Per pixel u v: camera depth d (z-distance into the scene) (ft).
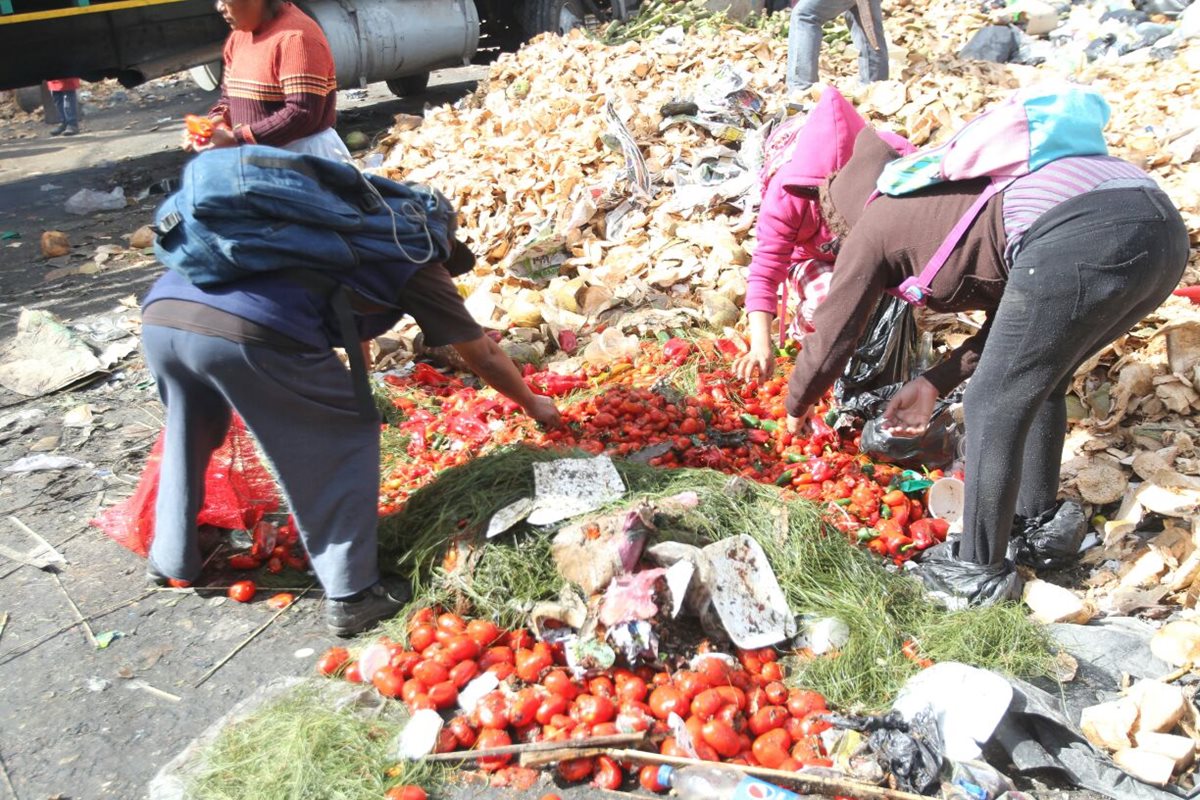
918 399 10.75
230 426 11.14
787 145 12.01
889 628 9.68
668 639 9.39
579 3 36.76
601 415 12.84
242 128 13.70
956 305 9.82
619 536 9.57
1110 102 23.32
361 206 9.51
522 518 10.07
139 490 11.50
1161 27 29.81
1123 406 13.05
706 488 10.70
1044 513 11.01
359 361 9.57
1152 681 8.98
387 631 10.01
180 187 9.17
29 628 10.64
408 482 12.12
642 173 19.95
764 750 8.41
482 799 8.27
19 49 25.32
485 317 16.52
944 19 33.91
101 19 26.00
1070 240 8.63
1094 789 8.29
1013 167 8.98
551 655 9.40
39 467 13.82
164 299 9.37
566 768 8.36
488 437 12.85
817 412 13.76
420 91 36.22
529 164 21.38
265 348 9.07
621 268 17.72
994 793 8.03
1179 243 8.83
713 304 16.10
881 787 8.04
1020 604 10.16
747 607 9.52
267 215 8.93
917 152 9.61
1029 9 32.40
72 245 23.75
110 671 9.97
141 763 8.85
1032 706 8.76
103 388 16.30
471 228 20.16
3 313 19.39
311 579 11.29
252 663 10.03
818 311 10.28
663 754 8.43
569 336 16.08
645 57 25.73
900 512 11.52
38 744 9.07
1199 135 19.35
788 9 33.65
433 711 8.81
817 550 10.28
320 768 8.38
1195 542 10.62
